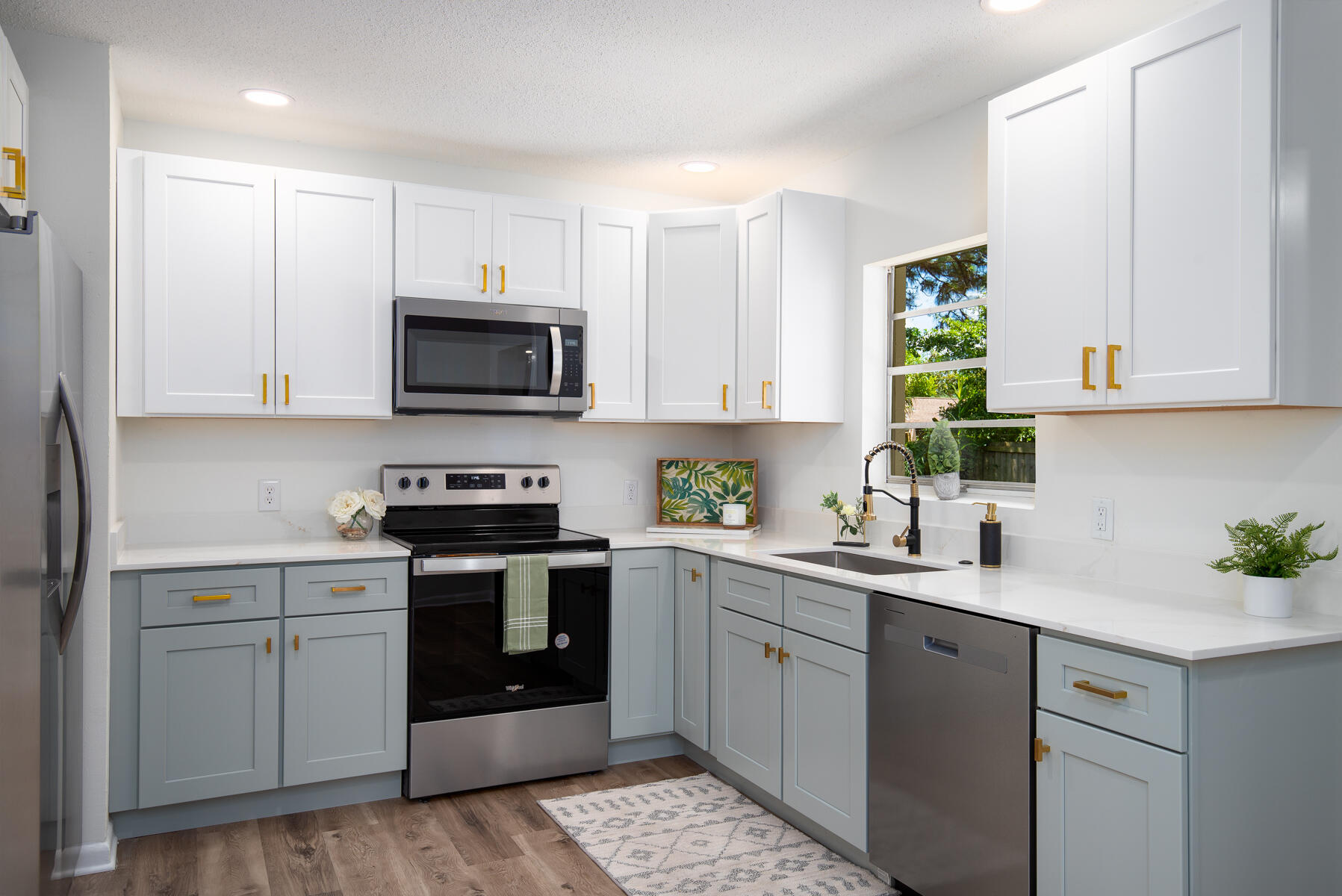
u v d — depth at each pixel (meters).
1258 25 1.73
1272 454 1.99
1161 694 1.62
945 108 2.95
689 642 3.27
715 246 3.52
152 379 2.80
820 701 2.56
